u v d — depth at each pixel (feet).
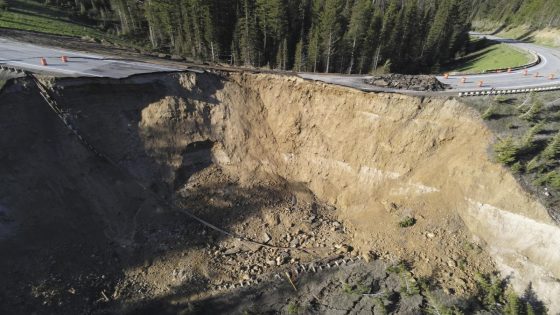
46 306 75.36
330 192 107.96
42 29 145.59
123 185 93.20
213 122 109.09
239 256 91.50
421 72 161.79
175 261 87.92
